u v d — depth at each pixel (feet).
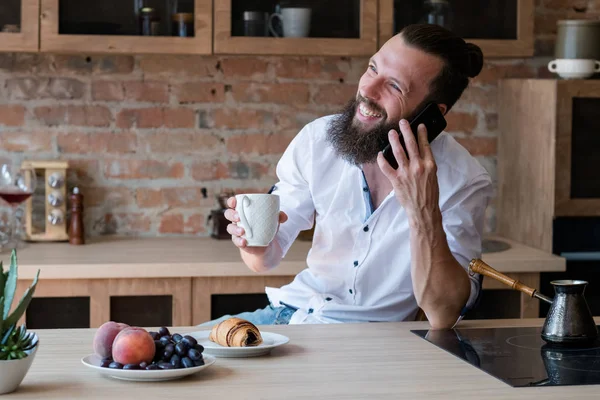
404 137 6.05
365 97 6.77
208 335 5.62
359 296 7.27
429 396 4.33
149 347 4.69
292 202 7.48
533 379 4.67
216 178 11.95
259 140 11.98
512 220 11.82
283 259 9.94
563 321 5.49
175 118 11.81
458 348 5.45
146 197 11.85
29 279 9.48
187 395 4.32
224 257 10.12
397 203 7.11
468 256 7.01
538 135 10.95
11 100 11.50
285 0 10.77
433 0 11.05
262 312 7.69
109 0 10.50
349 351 5.34
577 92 10.49
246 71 11.88
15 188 10.54
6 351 4.33
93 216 11.79
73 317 9.73
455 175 7.13
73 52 10.57
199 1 10.55
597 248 10.88
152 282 9.74
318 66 11.99
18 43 10.32
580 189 10.64
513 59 12.32
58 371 4.78
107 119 11.70
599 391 4.44
